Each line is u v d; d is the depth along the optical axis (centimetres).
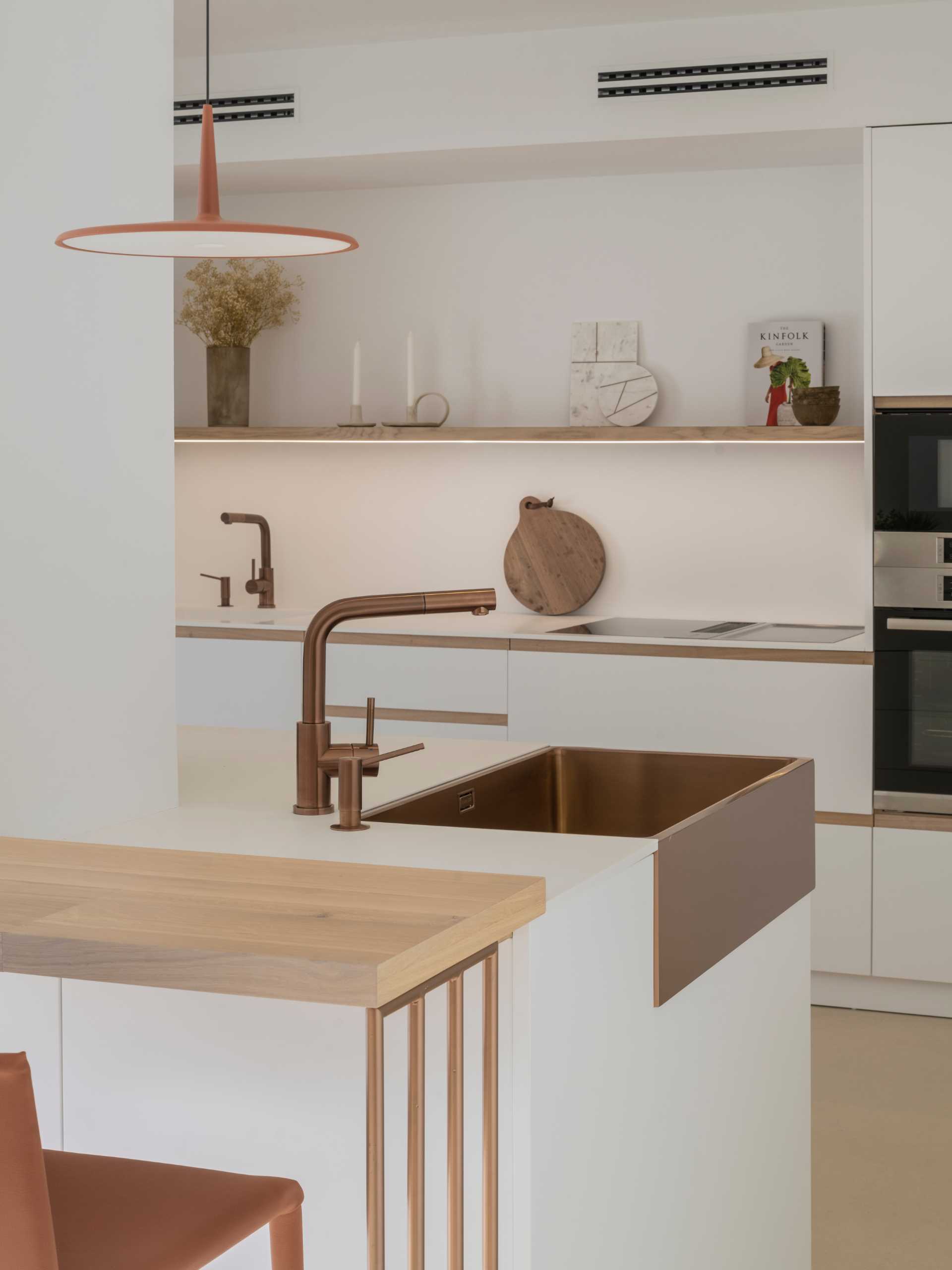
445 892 147
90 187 209
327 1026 161
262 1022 163
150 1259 129
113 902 142
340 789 212
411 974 126
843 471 472
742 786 275
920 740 418
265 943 127
